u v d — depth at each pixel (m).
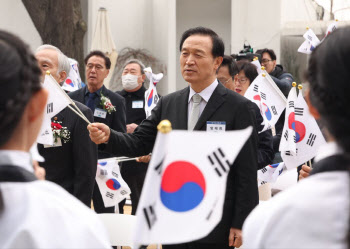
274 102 4.46
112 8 15.48
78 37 13.92
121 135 3.33
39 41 13.88
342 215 1.14
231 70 5.06
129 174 6.28
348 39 1.22
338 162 1.24
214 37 3.33
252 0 15.44
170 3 15.14
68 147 3.81
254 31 15.42
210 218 1.60
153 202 1.54
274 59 7.91
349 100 1.21
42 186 1.25
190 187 1.59
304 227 1.16
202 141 1.61
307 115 3.56
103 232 1.27
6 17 13.57
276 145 5.12
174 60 15.27
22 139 1.26
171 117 3.36
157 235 1.55
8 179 1.21
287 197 1.21
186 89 3.43
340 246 1.13
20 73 1.21
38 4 13.52
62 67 4.18
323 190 1.17
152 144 3.44
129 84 7.01
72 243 1.18
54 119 3.79
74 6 13.86
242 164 3.18
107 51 13.99
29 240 1.15
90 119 3.89
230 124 3.22
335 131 1.23
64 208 1.22
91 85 5.97
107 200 5.20
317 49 1.30
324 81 1.24
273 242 1.20
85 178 3.78
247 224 1.29
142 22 15.89
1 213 1.18
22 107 1.22
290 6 14.80
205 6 16.52
